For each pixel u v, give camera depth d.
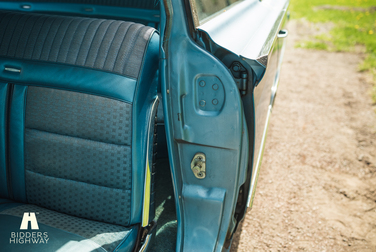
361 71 4.53
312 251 1.77
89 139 1.25
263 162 2.56
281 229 1.92
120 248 1.19
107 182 1.27
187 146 1.27
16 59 1.32
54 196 1.32
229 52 1.13
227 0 1.49
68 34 1.30
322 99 3.66
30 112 1.30
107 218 1.30
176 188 1.33
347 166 2.55
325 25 7.34
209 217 1.33
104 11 2.36
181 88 1.18
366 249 1.80
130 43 1.25
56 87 1.27
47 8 2.43
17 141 1.33
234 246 1.78
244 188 1.37
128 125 1.22
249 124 1.22
